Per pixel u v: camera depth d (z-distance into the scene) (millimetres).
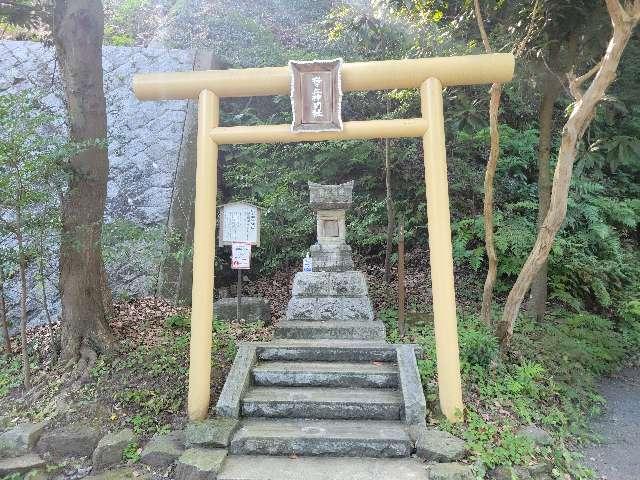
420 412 3990
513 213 8219
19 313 6504
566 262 7352
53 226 4754
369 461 3652
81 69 5199
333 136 4418
